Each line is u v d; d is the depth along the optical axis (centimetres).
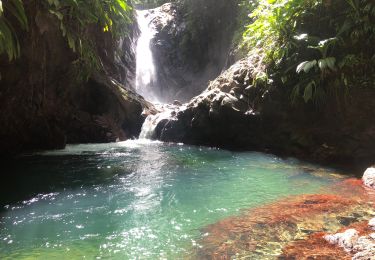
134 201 491
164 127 1019
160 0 2148
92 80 1024
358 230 359
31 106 819
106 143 991
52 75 894
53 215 439
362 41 692
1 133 774
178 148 901
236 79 913
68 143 970
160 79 1870
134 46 1669
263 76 817
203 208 457
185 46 1734
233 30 1370
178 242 359
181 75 1791
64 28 758
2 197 509
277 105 797
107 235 379
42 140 861
